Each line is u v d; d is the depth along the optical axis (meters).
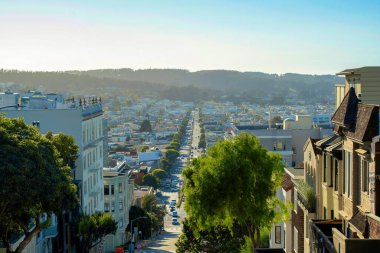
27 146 33.94
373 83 32.66
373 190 24.16
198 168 44.22
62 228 58.94
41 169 34.06
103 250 88.50
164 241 109.06
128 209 102.81
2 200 32.56
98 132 85.19
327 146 34.31
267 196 41.81
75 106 81.00
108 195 94.19
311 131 90.12
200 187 40.97
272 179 44.41
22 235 42.88
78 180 68.06
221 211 41.19
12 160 32.62
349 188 28.66
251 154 41.69
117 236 94.19
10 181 32.09
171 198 191.00
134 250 90.31
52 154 36.97
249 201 41.06
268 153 43.28
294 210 46.19
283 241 52.84
